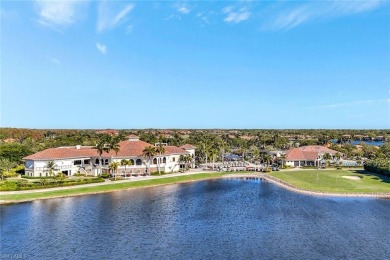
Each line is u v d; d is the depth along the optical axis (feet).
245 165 553.64
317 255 164.55
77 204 267.59
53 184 324.60
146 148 408.87
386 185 349.61
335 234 196.03
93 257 160.86
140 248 172.96
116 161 412.77
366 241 184.14
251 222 221.05
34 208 252.62
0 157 419.95
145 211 248.93
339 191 319.47
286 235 194.18
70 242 180.96
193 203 277.85
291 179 396.57
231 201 286.66
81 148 446.60
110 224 214.69
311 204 274.57
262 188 352.90
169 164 455.63
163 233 197.36
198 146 616.80
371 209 256.32
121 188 337.31
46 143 591.37
